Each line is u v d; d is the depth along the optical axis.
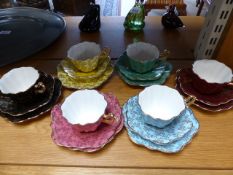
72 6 1.98
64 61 0.71
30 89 0.56
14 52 0.75
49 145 0.52
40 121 0.57
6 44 0.78
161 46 0.81
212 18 0.65
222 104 0.60
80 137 0.52
